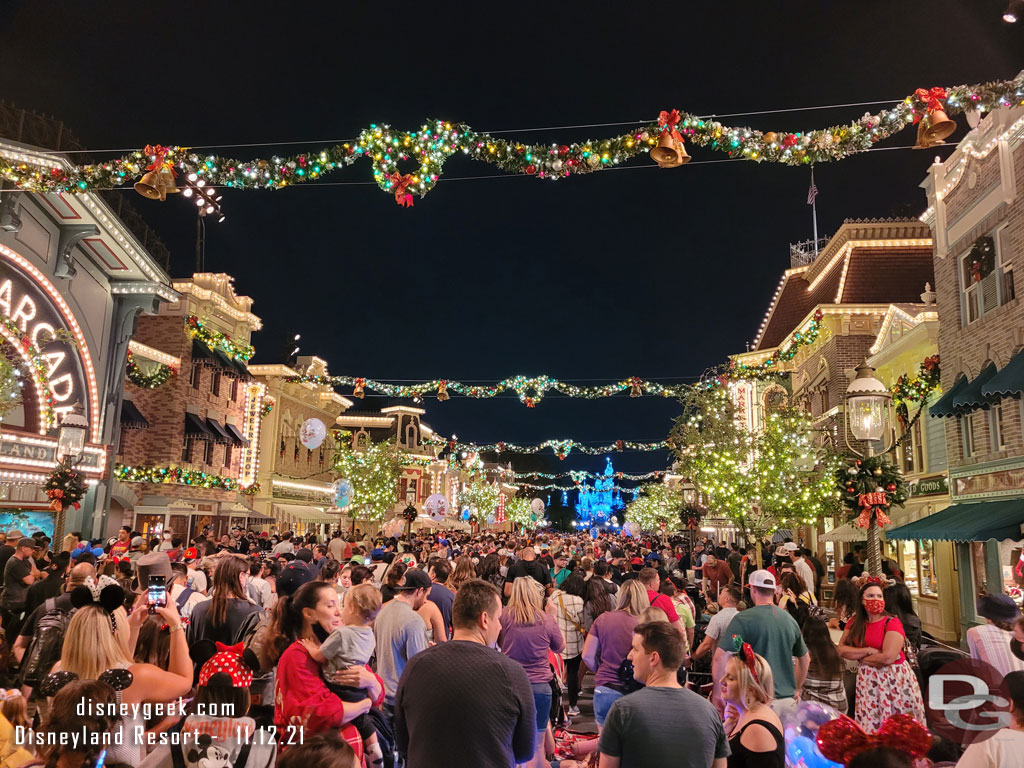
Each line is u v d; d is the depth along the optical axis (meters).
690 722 4.25
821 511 23.19
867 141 9.48
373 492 43.50
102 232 22.75
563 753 8.32
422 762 4.19
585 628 10.92
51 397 21.70
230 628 6.94
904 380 21.44
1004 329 17.05
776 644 6.74
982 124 18.09
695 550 33.41
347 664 5.32
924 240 31.09
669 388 29.36
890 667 7.29
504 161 10.38
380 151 10.58
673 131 9.66
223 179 11.19
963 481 19.22
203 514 34.72
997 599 7.12
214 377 36.75
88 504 23.48
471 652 4.46
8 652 7.86
